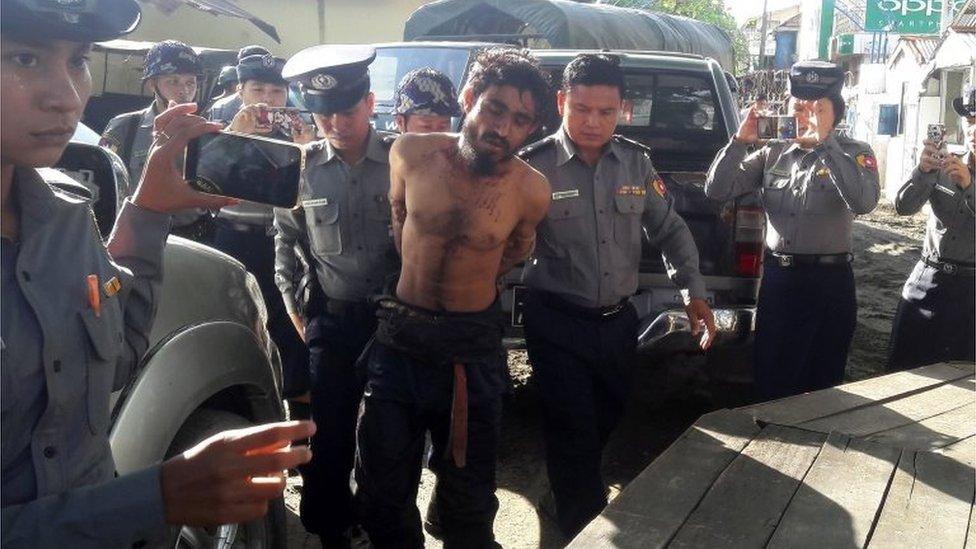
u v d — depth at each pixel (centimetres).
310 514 369
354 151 348
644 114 579
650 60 571
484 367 314
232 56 1006
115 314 165
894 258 1235
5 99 141
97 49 1018
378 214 348
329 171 350
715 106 570
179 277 287
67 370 152
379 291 335
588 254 370
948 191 486
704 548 231
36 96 144
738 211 500
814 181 460
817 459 289
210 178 184
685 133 575
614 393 385
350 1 1709
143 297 181
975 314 501
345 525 371
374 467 319
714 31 1299
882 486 270
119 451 249
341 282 355
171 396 266
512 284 500
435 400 315
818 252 466
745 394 593
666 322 495
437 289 311
